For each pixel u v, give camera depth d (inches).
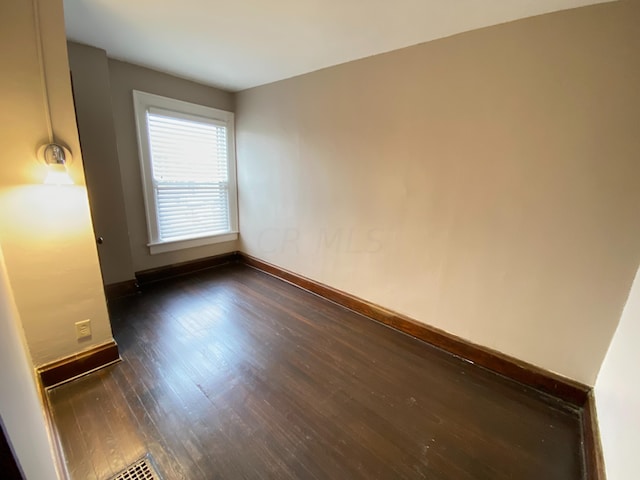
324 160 109.8
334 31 75.4
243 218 154.2
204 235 143.5
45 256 62.9
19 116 56.5
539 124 63.3
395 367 77.3
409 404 64.7
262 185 138.1
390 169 91.0
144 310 103.8
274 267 140.4
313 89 108.2
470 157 74.3
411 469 50.3
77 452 51.0
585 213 60.4
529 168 65.9
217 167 143.9
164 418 58.8
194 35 80.9
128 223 117.9
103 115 98.8
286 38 80.4
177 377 70.8
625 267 57.1
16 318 51.4
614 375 52.2
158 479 47.1
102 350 72.8
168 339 86.6
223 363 76.7
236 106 142.3
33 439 28.4
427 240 86.2
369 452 53.1
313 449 53.3
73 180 64.1
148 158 118.5
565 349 66.2
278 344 86.1
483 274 76.6
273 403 63.7
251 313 104.7
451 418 61.2
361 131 96.3
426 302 89.1
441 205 81.7
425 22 68.1
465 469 50.6
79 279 67.8
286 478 48.1
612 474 41.3
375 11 65.2
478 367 78.2
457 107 74.5
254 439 54.9
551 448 54.8
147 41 86.4
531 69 62.7
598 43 54.9
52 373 65.7
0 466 16.2
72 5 66.4
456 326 83.5
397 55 83.7
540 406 64.9
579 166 59.8
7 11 53.1
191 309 106.0
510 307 73.1
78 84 92.2
